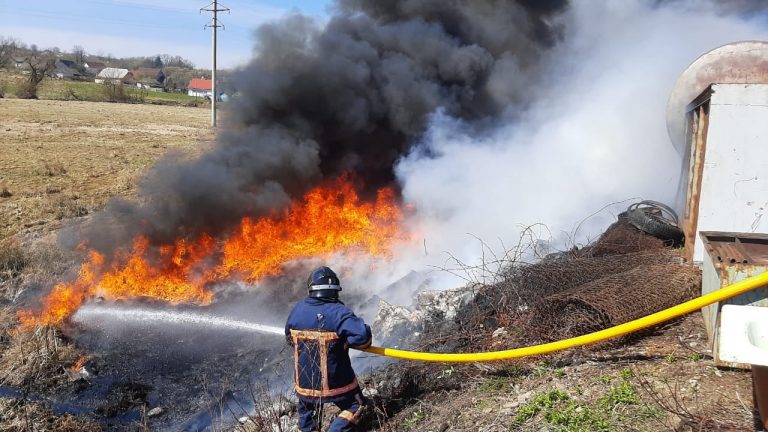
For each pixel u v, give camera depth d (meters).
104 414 6.00
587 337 4.01
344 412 4.23
